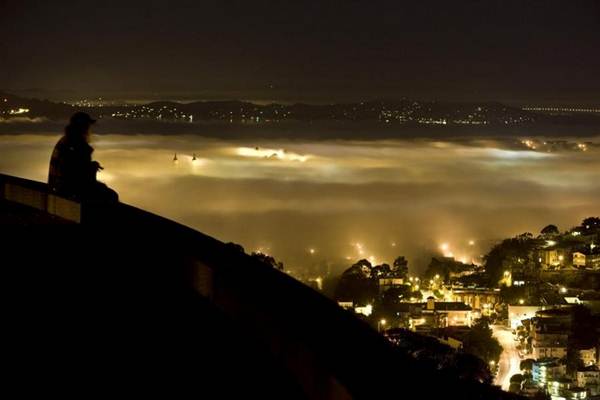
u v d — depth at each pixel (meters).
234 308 5.68
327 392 3.74
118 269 8.10
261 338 5.11
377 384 3.46
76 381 5.29
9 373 5.47
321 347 4.07
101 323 6.44
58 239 9.38
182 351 5.65
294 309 4.89
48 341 6.07
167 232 7.53
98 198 10.09
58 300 7.12
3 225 10.05
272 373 4.77
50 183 10.36
